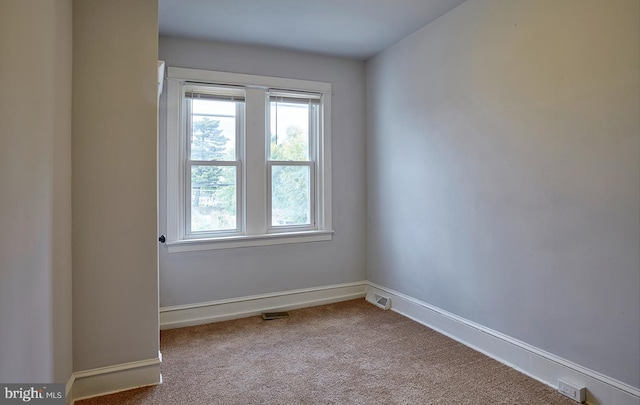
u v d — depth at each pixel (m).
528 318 2.15
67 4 1.78
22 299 1.37
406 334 2.78
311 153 3.57
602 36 1.77
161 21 2.74
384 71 3.40
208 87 3.13
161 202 2.97
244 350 2.51
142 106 2.01
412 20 2.80
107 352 1.97
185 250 3.03
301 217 3.55
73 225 1.88
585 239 1.86
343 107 3.62
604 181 1.78
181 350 2.51
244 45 3.21
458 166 2.62
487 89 2.38
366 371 2.20
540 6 2.05
